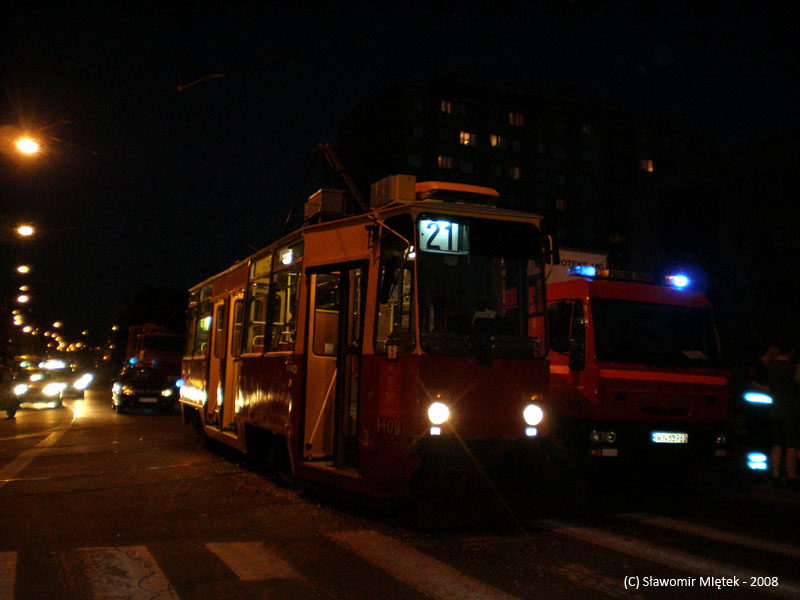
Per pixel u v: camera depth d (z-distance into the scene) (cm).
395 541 662
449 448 680
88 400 3516
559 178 6994
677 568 580
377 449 715
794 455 984
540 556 613
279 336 953
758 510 842
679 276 1070
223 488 945
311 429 854
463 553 621
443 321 703
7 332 5369
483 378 704
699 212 3559
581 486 1018
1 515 773
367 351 750
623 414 918
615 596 507
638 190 3875
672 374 950
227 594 505
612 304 968
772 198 3294
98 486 960
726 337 3375
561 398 974
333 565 580
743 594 516
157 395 2525
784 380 988
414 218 716
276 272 994
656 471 1000
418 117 6506
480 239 741
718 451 956
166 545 645
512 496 715
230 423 1227
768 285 3266
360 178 6875
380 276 752
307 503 842
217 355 1374
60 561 589
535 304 755
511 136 6812
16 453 1333
